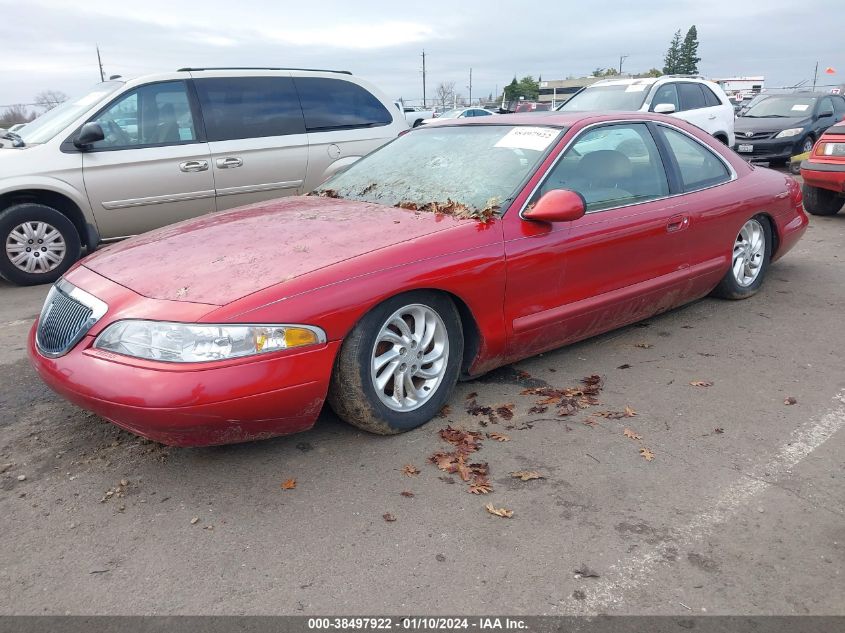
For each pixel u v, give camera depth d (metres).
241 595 2.30
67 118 6.64
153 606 2.27
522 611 2.22
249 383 2.73
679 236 4.36
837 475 2.94
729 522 2.64
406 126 8.20
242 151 7.07
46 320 3.18
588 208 3.90
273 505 2.79
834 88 19.92
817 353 4.27
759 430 3.33
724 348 4.36
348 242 3.26
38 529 2.66
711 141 4.93
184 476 3.00
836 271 6.15
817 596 2.27
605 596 2.28
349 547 2.53
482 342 3.50
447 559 2.45
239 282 2.90
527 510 2.72
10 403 3.75
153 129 6.76
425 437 3.29
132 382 2.67
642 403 3.62
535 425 3.39
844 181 8.11
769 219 5.23
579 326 3.97
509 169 3.86
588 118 4.17
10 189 6.19
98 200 6.56
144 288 2.95
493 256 3.41
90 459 3.16
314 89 7.57
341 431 3.35
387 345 3.21
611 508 2.73
